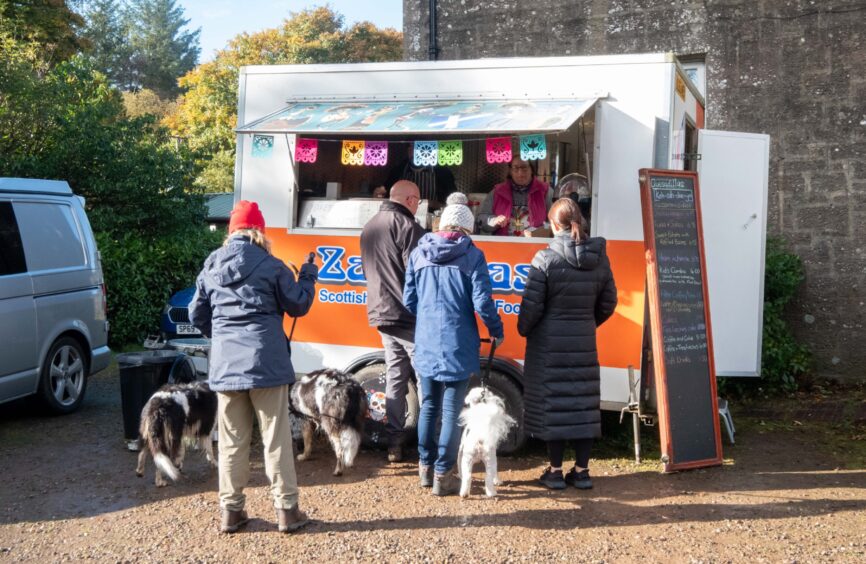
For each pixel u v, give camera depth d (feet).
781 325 26.04
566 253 16.07
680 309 17.78
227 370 13.93
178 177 43.19
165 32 257.55
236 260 14.16
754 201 22.57
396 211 18.17
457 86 19.49
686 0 28.22
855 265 26.37
